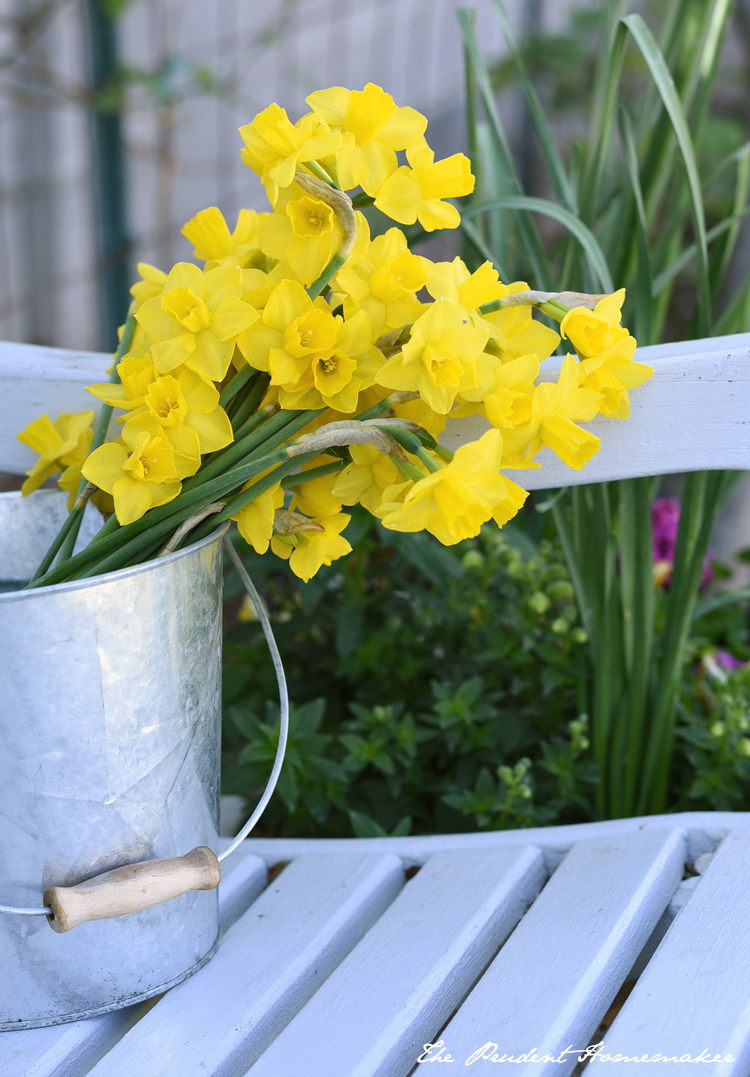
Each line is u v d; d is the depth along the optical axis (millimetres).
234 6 4215
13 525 1688
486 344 1592
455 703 1899
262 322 1558
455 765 1995
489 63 3887
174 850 1611
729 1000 1565
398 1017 1587
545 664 1974
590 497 1841
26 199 3980
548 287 1851
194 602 1594
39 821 1562
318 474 1602
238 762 1939
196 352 1552
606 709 1863
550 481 1707
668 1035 1552
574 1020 1575
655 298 1886
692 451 1669
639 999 1576
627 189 1879
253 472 1552
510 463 1609
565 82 3840
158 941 1609
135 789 1580
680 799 1956
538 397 1560
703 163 3623
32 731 1547
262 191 4348
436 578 1939
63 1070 1588
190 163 4152
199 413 1560
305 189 1531
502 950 1632
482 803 1854
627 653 1881
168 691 1585
